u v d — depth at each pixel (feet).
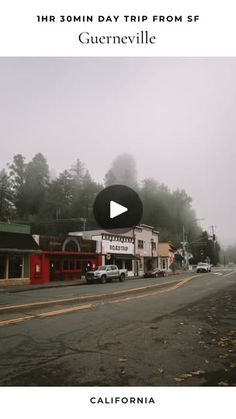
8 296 61.16
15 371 18.75
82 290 71.61
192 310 41.47
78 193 288.51
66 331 28.76
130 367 19.54
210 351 23.07
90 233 138.92
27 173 283.38
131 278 134.82
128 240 155.53
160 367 19.61
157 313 38.88
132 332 28.73
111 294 59.41
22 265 100.17
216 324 32.63
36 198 278.46
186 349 23.56
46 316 35.83
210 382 17.52
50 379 17.72
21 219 233.55
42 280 106.22
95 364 20.01
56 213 271.69
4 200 223.30
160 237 285.84
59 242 114.73
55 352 22.41
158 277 139.03
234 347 24.12
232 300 52.06
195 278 116.98
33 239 103.14
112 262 142.00
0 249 89.10
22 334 27.50
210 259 367.45
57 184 287.48
